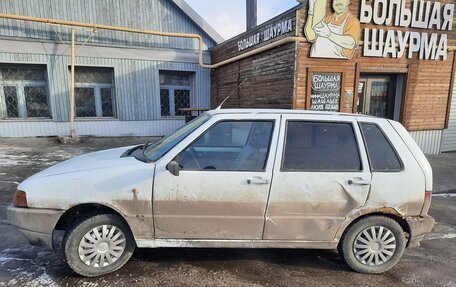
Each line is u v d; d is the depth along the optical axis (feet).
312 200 9.53
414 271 10.26
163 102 43.45
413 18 26.08
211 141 9.77
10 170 21.80
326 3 23.31
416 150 10.19
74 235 9.04
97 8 37.22
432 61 27.86
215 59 41.75
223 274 9.71
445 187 20.26
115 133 40.19
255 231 9.70
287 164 9.59
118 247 9.52
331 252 11.53
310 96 24.22
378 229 9.96
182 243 9.69
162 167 9.29
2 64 34.47
